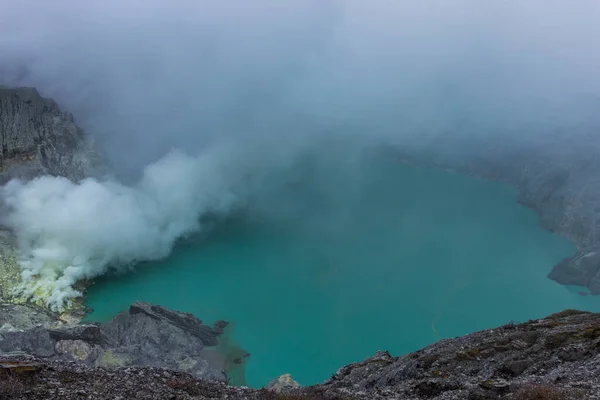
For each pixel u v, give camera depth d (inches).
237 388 1197.1
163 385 1126.4
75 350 3447.3
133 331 3949.3
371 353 4183.1
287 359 4099.4
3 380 1010.7
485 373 1434.5
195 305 4712.1
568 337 1510.8
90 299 4709.6
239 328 4443.9
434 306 4746.6
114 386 1075.9
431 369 1530.5
